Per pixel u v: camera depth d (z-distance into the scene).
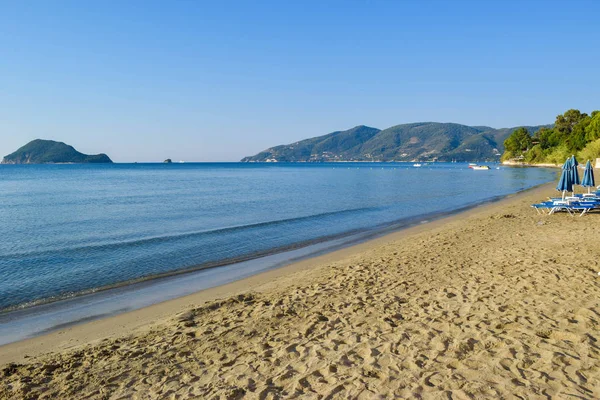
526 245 12.85
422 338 6.12
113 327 7.91
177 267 12.85
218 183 61.25
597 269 9.39
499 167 129.50
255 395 4.85
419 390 4.68
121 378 5.53
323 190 46.38
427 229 18.62
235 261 13.59
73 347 6.95
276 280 10.87
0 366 6.31
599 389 4.45
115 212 26.72
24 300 9.77
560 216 19.27
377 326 6.77
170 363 5.92
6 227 20.78
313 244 16.20
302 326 7.05
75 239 17.56
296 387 4.96
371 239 16.81
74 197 37.44
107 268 12.75
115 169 147.50
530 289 8.16
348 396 4.66
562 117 104.69
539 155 111.81
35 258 14.03
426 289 8.76
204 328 7.29
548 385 4.59
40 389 5.29
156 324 7.85
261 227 20.44
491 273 9.68
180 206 30.16
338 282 9.87
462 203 30.58
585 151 65.81
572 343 5.59
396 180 69.06
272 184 58.53
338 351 5.90
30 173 104.94
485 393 4.50
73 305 9.40
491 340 5.82
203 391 5.03
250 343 6.47
